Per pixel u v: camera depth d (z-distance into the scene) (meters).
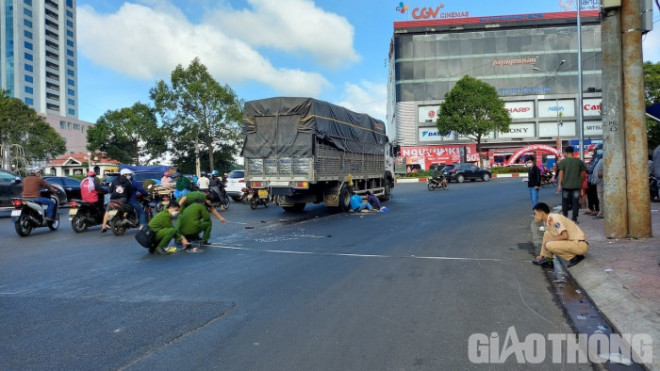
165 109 40.81
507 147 53.25
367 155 17.91
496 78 53.44
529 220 12.21
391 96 65.88
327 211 15.70
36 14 103.50
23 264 7.54
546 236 6.71
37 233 11.80
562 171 10.18
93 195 11.65
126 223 10.89
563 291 5.39
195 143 42.69
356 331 4.13
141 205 11.22
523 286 5.62
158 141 49.72
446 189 27.25
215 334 4.11
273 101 13.98
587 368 3.38
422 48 54.16
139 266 7.16
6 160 42.25
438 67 53.94
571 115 52.66
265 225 12.17
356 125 16.84
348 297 5.21
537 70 53.00
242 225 12.26
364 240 9.29
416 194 24.05
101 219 11.91
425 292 5.38
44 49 104.88
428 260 7.19
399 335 4.02
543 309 4.73
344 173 15.59
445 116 45.56
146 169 27.80
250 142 14.33
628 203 7.92
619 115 7.89
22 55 99.44
